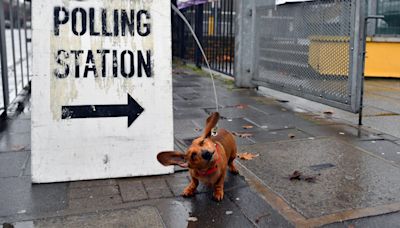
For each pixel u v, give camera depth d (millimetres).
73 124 3939
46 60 3850
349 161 4598
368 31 10609
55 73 3873
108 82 3984
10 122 6156
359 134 5648
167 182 4000
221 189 3650
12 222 3219
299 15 6969
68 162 3955
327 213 3418
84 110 3953
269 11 7914
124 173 4082
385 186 3938
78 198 3637
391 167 4418
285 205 3559
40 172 3900
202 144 3398
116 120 4031
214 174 3479
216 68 11812
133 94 4051
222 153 3633
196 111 6988
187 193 3674
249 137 5504
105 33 3947
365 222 3270
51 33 3840
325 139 5414
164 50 4098
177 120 6363
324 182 4039
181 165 3459
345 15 5910
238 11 9023
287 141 5332
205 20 12156
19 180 3996
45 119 3883
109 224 3219
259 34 8352
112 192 3770
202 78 10766
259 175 4207
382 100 7988
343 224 3240
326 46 6344
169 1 4090
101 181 4000
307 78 6848
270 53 7973
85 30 3906
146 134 4105
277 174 4234
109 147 4035
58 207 3469
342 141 5324
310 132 5750
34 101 3855
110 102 4000
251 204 3570
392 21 10508
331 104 6320
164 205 3535
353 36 5766
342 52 6016
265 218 3334
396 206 3533
